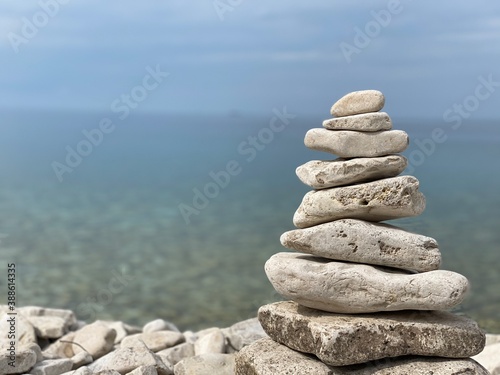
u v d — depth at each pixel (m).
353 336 0.58
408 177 0.61
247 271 1.86
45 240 2.22
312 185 0.63
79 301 1.50
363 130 0.62
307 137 0.64
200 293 1.61
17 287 1.58
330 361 0.58
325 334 0.58
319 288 0.59
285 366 0.60
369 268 0.60
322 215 0.62
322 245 0.61
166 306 1.49
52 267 1.83
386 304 0.59
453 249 2.05
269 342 0.65
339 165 0.61
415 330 0.59
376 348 0.59
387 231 0.61
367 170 0.61
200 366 0.74
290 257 0.63
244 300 1.55
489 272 1.74
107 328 0.88
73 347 0.86
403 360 0.61
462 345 0.60
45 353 0.83
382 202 0.60
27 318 0.92
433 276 0.59
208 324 1.35
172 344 0.89
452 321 0.61
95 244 2.19
